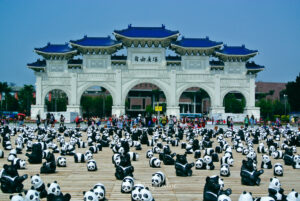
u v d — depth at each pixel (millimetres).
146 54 87375
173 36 84438
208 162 21062
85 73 87125
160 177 16312
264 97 140500
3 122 65812
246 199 11586
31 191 12133
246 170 16891
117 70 86875
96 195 12859
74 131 45125
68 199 11703
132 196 12828
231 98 119812
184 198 14234
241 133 41031
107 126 60844
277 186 14258
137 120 70938
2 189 14766
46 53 85312
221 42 85625
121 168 17875
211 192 12836
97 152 29219
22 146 30547
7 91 133750
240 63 88812
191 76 88000
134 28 88375
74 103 86688
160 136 43875
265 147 31344
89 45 84750
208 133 44094
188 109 133750
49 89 87000
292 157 23438
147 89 128125
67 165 22594
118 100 86688
